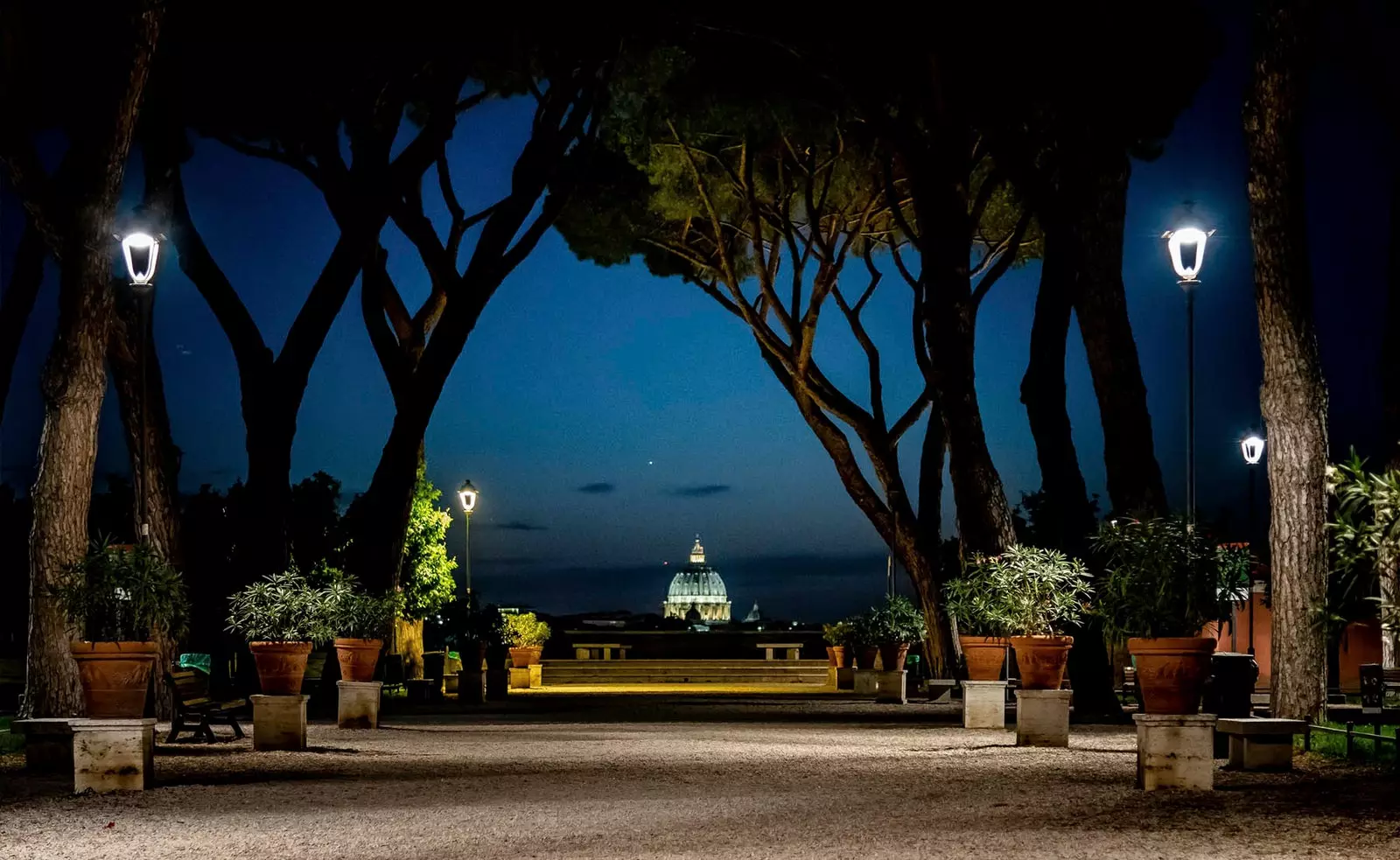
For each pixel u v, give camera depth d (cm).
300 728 1520
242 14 2152
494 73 2659
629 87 2633
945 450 2848
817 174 2911
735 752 1508
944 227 2200
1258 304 1475
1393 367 1605
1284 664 1452
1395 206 1593
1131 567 1133
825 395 2761
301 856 812
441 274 2477
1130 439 2039
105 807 1047
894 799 1045
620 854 783
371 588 2372
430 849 827
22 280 2123
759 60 2362
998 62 2097
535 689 3756
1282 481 1457
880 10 2108
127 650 1158
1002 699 1853
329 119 2364
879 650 3080
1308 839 795
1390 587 903
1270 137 1460
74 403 1611
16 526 3247
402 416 2414
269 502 2278
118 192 1634
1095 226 2073
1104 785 1133
